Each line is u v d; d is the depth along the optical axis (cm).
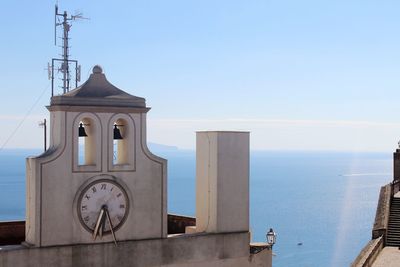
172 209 16225
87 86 2039
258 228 13312
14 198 19112
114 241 2033
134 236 2078
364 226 13688
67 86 2748
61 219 1948
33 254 1900
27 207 1972
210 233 2253
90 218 1995
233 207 2295
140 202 2088
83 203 1984
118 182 2045
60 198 1948
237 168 2306
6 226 2359
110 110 2030
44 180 1923
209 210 2292
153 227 2117
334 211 17012
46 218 1925
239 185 2309
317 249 10606
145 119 2100
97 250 2005
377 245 4081
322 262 9425
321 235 12256
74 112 1977
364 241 11494
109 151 2031
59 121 1959
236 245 2294
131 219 2070
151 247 2108
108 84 2083
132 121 2075
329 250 10506
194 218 2534
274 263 9350
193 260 2200
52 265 1928
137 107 2077
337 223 14212
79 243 1978
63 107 1952
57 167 1945
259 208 17900
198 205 2350
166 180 2138
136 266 2078
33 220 1922
